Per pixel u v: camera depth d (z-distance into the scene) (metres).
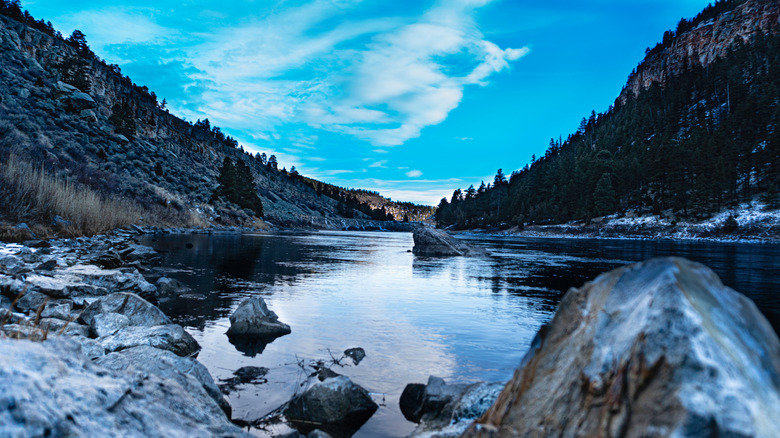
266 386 6.00
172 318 9.91
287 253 30.69
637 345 1.86
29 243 19.38
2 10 110.94
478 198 166.88
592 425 1.87
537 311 11.50
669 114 143.88
